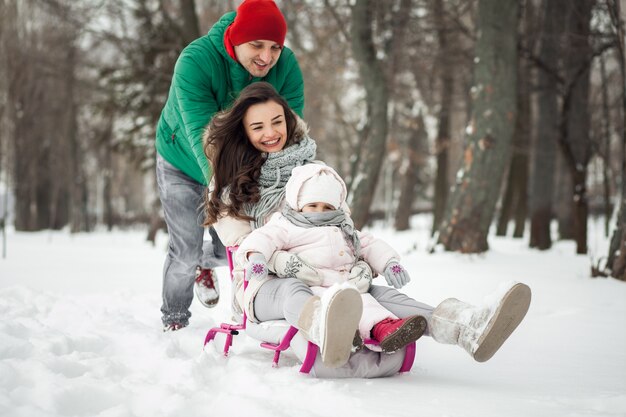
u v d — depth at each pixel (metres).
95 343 3.79
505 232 21.72
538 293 6.78
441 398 2.81
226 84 4.21
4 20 23.94
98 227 40.09
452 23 15.39
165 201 4.43
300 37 19.78
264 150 3.72
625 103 8.09
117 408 2.48
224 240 3.72
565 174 20.53
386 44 16.31
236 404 2.61
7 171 28.52
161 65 18.38
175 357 3.73
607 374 3.41
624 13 7.99
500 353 3.93
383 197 46.31
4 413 2.36
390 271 3.40
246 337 4.23
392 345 2.97
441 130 22.48
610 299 6.42
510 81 11.62
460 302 3.09
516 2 11.62
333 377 3.17
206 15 19.23
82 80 24.09
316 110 24.12
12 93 25.17
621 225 8.16
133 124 20.30
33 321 4.18
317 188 3.45
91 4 19.20
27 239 22.11
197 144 3.95
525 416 2.55
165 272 4.50
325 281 3.34
